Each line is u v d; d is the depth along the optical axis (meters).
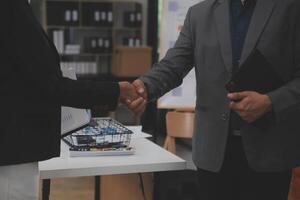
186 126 3.30
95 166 1.74
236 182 1.66
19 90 1.22
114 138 1.97
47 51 1.23
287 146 1.56
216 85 1.62
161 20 3.66
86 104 1.31
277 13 1.54
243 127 1.56
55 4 7.13
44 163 1.76
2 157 1.20
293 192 2.36
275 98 1.49
